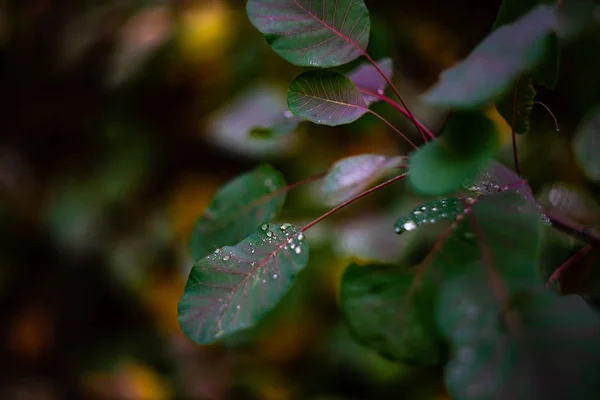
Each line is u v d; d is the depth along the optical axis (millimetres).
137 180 1457
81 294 1514
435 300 451
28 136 1574
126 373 1355
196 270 459
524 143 1013
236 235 549
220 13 1313
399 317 458
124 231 1470
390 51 1125
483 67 428
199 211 1423
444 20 1262
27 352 1512
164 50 1344
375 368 1214
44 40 1524
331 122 473
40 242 1550
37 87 1532
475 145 433
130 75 1384
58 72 1488
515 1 473
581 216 620
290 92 472
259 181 554
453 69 438
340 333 1253
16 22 1521
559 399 403
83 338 1522
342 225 1194
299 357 1284
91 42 1446
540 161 990
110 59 1418
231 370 1326
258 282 457
